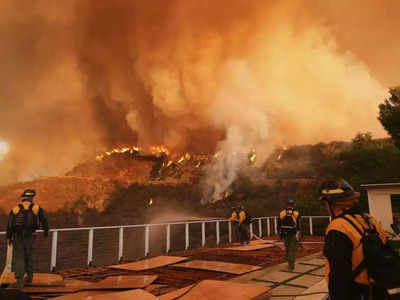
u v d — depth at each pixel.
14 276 5.70
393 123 22.05
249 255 9.35
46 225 5.75
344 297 1.45
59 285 5.36
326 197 1.82
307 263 7.82
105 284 5.19
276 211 46.16
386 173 26.75
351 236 1.56
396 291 1.48
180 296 3.96
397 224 13.26
